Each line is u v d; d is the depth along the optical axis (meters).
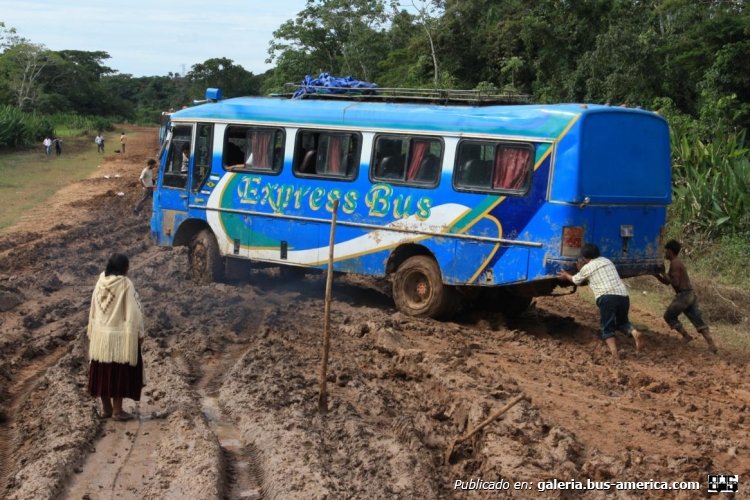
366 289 15.90
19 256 18.30
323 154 14.09
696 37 29.44
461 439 7.64
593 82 30.11
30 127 63.59
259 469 7.25
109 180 39.59
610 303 11.23
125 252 19.80
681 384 10.27
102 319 8.13
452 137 12.64
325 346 8.52
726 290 15.87
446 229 12.68
